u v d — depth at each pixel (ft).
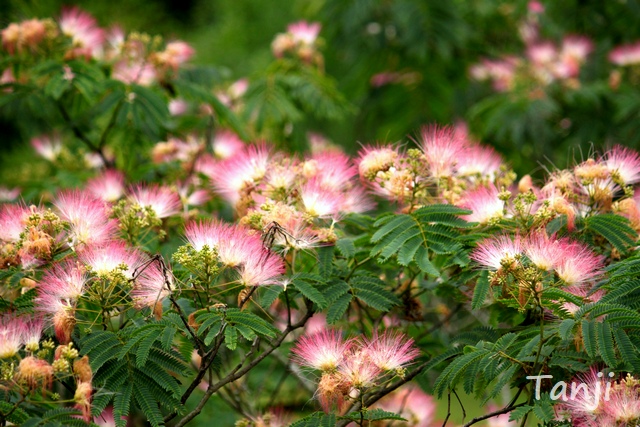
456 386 13.46
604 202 14.39
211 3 56.80
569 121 31.04
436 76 35.19
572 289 12.92
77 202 14.07
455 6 33.86
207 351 13.66
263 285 13.17
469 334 14.32
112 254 12.89
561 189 14.49
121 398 12.17
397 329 14.97
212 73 24.11
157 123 20.53
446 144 14.85
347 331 15.61
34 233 13.16
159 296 12.71
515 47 37.70
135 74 22.72
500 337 13.38
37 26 21.01
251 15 52.47
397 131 35.50
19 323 12.21
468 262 13.07
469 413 25.85
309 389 19.86
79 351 12.73
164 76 22.00
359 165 14.83
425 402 17.31
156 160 21.70
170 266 13.50
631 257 12.89
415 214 13.92
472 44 35.35
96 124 23.02
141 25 49.03
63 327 12.25
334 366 12.44
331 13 35.76
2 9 26.45
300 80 26.22
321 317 18.99
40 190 21.79
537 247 12.64
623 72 31.14
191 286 13.28
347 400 13.01
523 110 29.45
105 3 46.16
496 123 29.68
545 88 30.94
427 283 15.64
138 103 20.44
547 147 29.35
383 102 35.50
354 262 14.78
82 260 13.03
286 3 51.75
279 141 26.27
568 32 34.19
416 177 14.61
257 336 13.08
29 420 11.10
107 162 22.82
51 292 12.65
